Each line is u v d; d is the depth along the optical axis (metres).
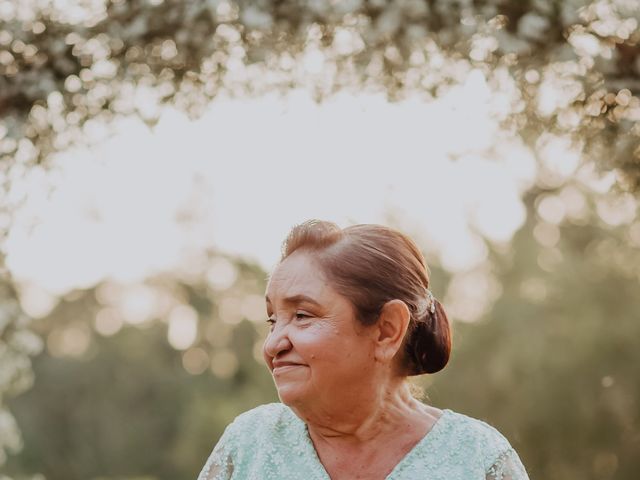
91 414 31.17
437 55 3.73
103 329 33.00
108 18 3.83
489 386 15.05
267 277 2.20
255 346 29.80
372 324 2.08
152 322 32.41
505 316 15.34
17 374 5.07
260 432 2.24
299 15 3.71
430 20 3.64
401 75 3.80
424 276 2.19
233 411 22.41
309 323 2.07
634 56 3.56
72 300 32.88
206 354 31.72
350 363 2.07
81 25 3.87
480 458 2.15
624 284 15.05
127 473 30.94
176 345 32.03
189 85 3.94
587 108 3.67
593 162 3.72
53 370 31.36
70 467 30.80
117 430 31.03
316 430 2.17
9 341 4.95
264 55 3.82
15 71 3.93
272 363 2.10
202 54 3.85
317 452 2.18
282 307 2.09
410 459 2.13
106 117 3.99
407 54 3.73
